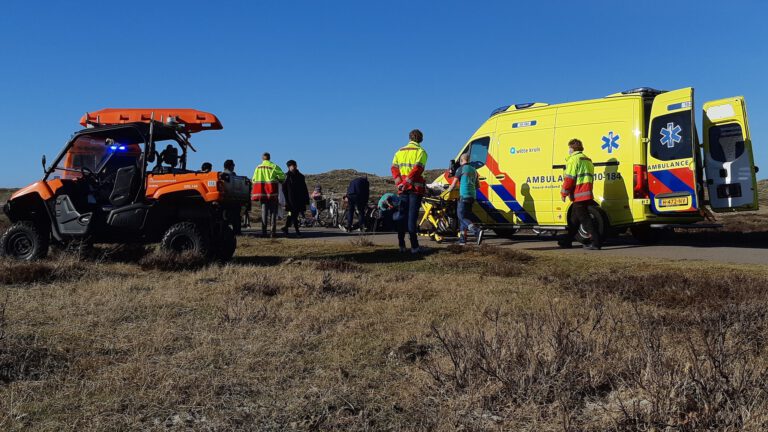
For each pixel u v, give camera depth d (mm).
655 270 7926
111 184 9219
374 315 5180
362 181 17312
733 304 4973
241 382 3486
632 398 3008
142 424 2898
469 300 5793
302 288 6219
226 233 9320
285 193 15805
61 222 8789
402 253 10203
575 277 7215
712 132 11414
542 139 12250
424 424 2883
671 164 10789
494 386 3160
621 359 3518
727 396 2777
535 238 14367
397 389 3379
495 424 2871
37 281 6867
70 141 9102
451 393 3254
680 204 10695
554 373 3236
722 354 3223
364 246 11656
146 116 11242
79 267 7668
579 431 2730
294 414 3037
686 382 2887
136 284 6664
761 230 14820
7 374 3543
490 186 12961
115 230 8719
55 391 3314
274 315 5117
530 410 2955
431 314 5164
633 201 11133
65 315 5094
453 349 3668
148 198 8766
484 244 10750
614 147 11359
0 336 4047
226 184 8766
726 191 11242
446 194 13180
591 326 4492
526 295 6012
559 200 11875
